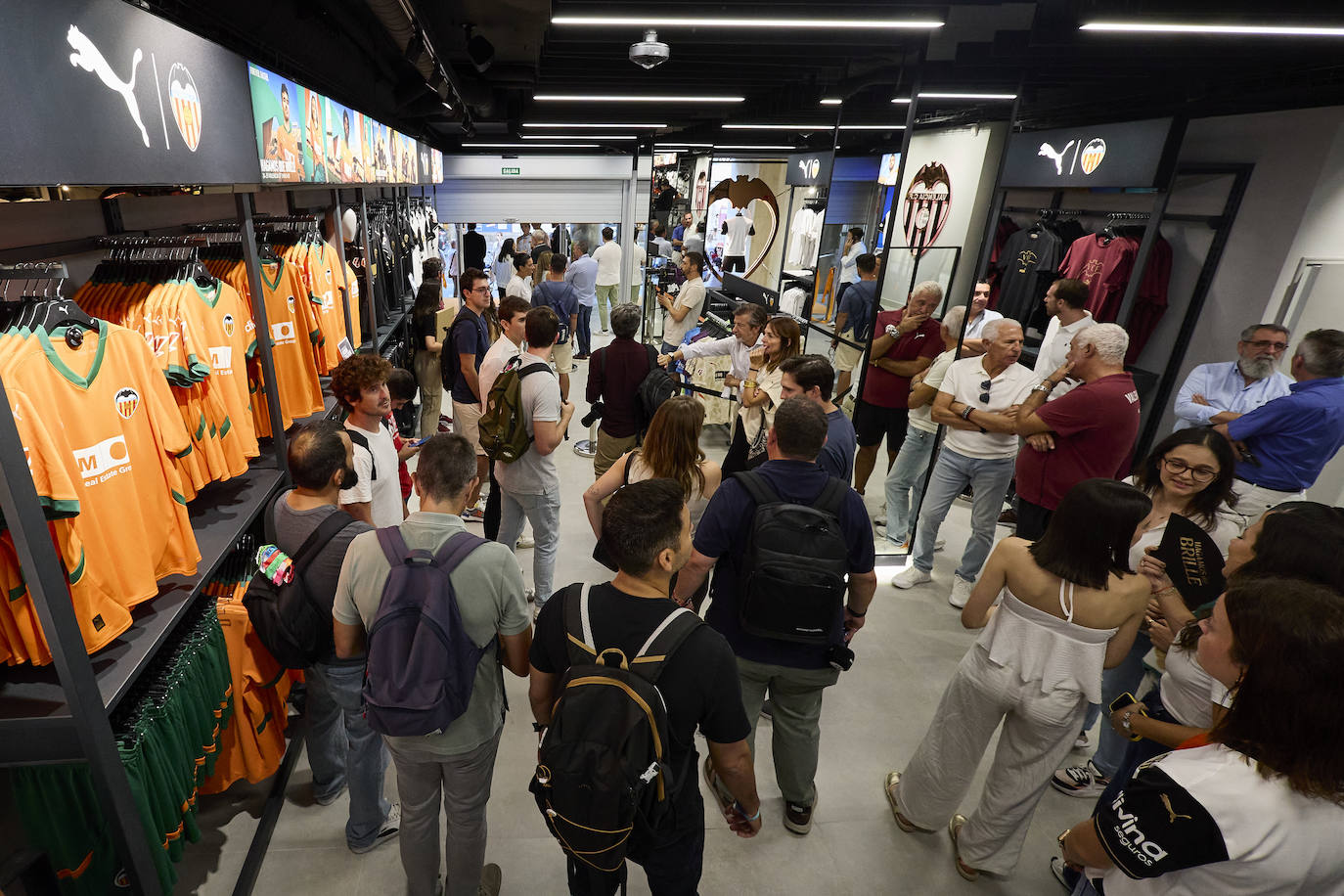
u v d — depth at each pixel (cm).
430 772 185
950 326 389
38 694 141
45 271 143
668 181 789
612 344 404
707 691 150
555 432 319
